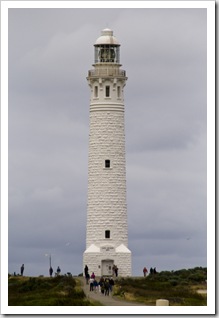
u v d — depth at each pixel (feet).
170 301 533.14
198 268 653.30
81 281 626.64
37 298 541.75
